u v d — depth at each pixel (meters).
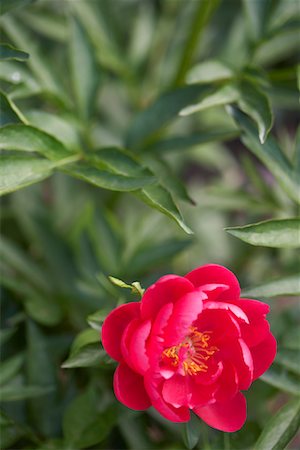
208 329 0.99
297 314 1.18
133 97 1.35
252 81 1.08
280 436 1.01
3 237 1.26
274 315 1.17
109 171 1.04
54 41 1.31
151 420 1.15
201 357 0.99
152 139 1.16
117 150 1.06
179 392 0.98
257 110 1.06
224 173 1.56
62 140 1.08
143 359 0.94
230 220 1.38
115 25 1.28
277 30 1.14
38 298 1.17
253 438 1.08
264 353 0.99
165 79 1.31
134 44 1.36
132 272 1.18
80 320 1.19
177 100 1.15
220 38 1.40
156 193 1.01
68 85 1.28
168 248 1.20
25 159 1.01
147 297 0.95
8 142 1.01
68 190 1.34
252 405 1.12
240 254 1.32
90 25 1.27
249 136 1.06
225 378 0.98
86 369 1.14
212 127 1.38
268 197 1.20
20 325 1.17
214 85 1.14
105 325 0.96
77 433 1.07
